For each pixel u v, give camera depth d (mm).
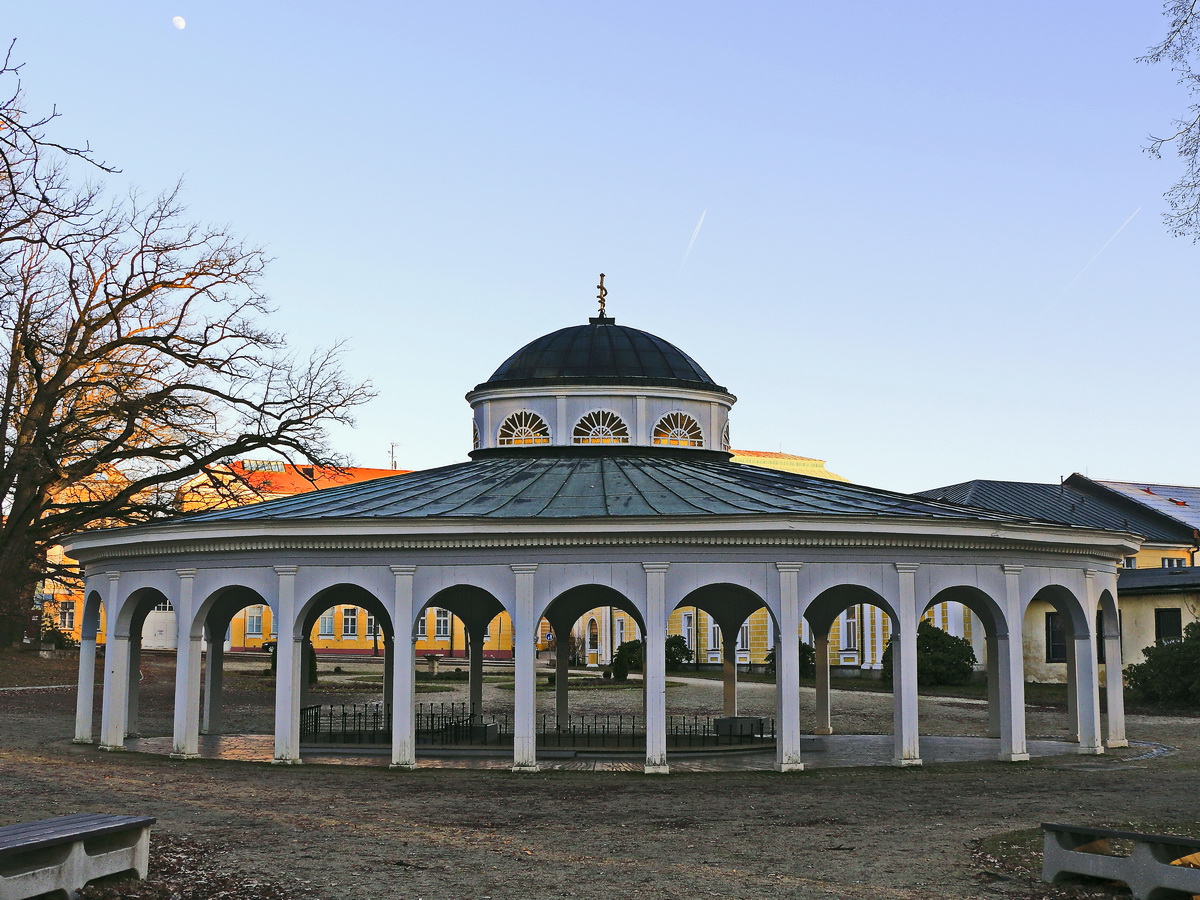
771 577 22828
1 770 21891
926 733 33438
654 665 22531
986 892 12656
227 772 22516
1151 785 21062
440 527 22859
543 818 17156
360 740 27812
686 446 29953
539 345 31156
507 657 89250
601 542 22703
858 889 12766
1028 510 63188
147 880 12703
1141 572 52344
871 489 28375
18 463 39219
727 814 17594
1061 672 53594
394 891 12531
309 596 23844
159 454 45281
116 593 26891
